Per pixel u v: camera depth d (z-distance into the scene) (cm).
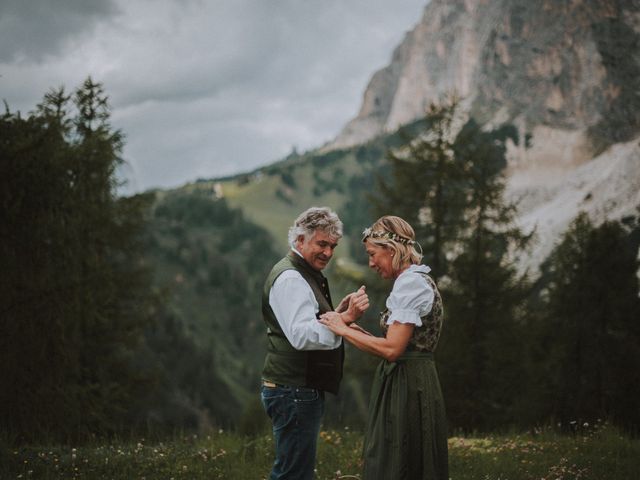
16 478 468
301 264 359
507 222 1781
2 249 1109
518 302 1764
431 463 351
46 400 1119
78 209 1258
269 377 358
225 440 683
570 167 12312
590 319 1942
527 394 1750
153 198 1630
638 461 580
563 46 14625
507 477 528
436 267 1781
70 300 1157
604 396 1838
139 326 1563
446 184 1775
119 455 586
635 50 12738
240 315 15950
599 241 1998
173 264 17662
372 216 1842
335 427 849
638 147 7662
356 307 342
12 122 1166
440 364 1670
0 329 1098
